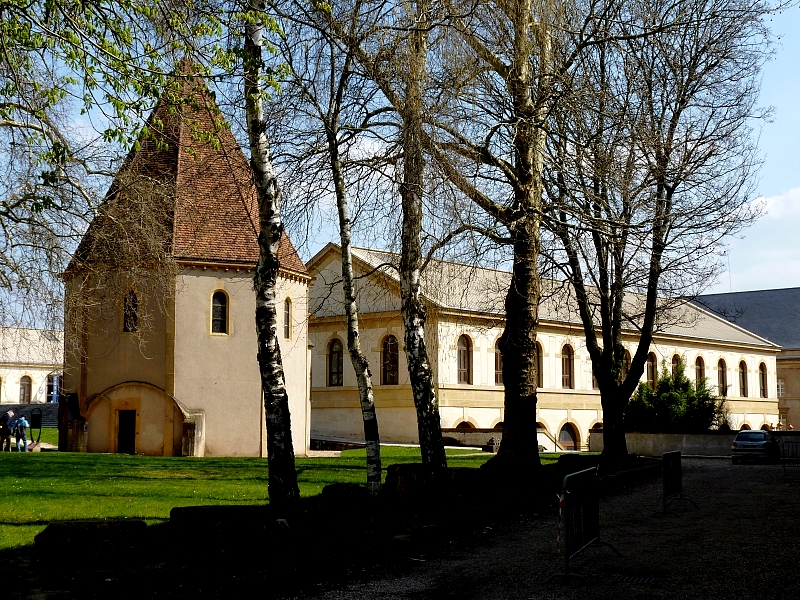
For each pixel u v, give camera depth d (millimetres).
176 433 35281
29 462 28844
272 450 13039
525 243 20266
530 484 18766
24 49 13953
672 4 23469
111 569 9781
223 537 10875
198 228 31016
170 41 13391
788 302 91812
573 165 19312
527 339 21203
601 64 21062
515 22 18141
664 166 22000
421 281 18812
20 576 9430
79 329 21422
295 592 9508
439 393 46375
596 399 58375
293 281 39531
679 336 65062
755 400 75000
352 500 15383
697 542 13047
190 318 35938
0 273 18828
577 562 11336
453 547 12469
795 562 11180
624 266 29312
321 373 53344
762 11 24812
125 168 20297
